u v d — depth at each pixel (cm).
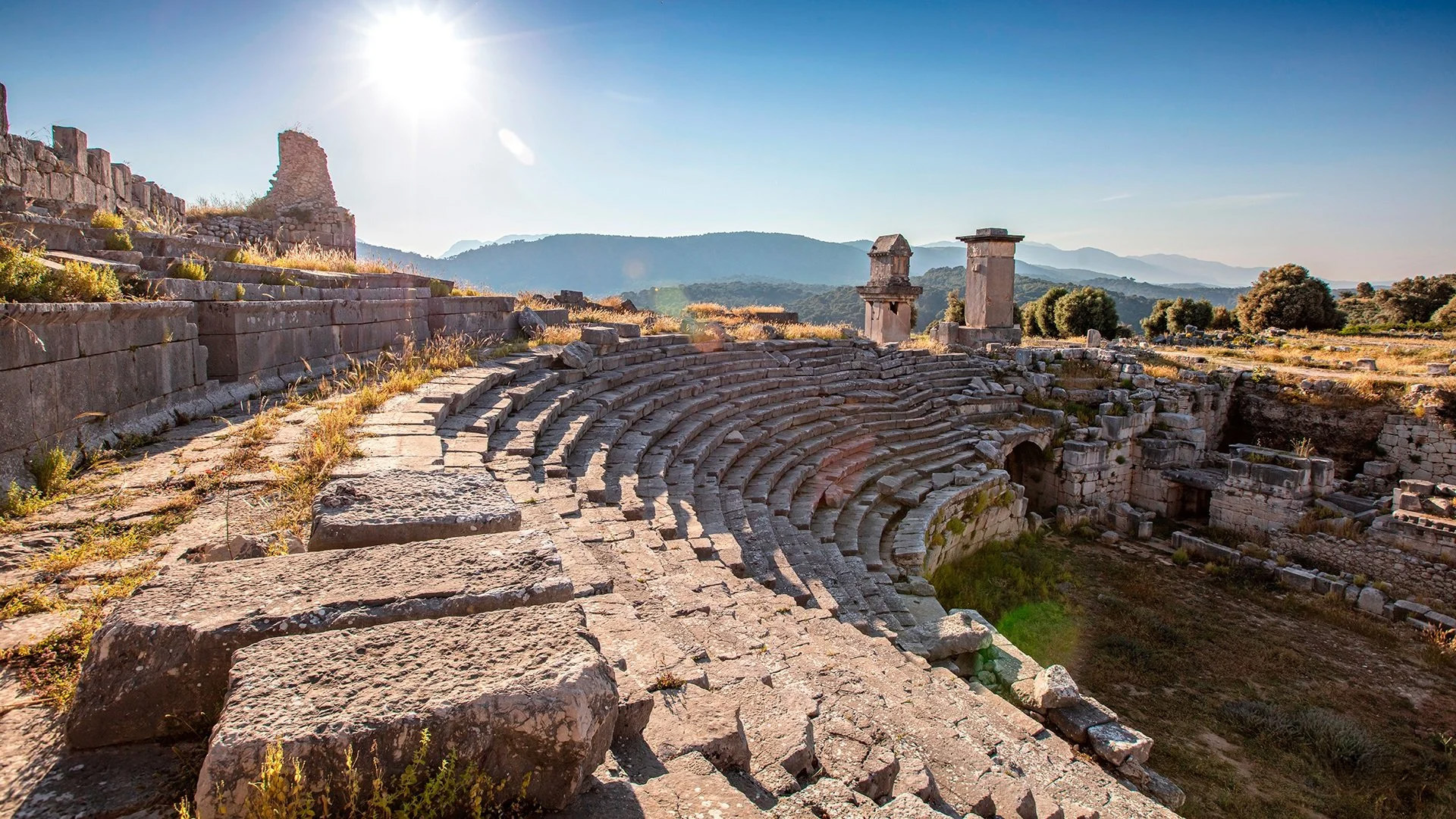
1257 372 2645
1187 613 1617
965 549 1805
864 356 2472
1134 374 2584
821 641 749
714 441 1452
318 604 316
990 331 2816
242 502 585
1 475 568
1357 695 1302
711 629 601
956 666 1009
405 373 1157
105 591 423
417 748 249
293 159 2717
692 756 325
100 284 750
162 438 780
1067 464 2253
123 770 279
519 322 1897
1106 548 2022
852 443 1848
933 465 1875
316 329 1202
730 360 2045
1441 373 2456
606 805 277
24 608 402
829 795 368
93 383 702
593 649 298
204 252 1142
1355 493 2192
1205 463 2430
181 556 478
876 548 1410
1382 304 6831
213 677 295
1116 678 1333
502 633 302
